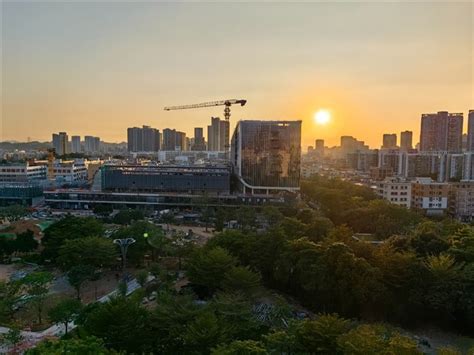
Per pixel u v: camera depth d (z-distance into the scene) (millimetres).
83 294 118938
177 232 180750
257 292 107188
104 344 69000
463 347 93438
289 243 117000
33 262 146500
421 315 105188
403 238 123125
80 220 160250
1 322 94250
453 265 105812
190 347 71812
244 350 63562
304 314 105438
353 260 102688
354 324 91375
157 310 80875
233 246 127000
